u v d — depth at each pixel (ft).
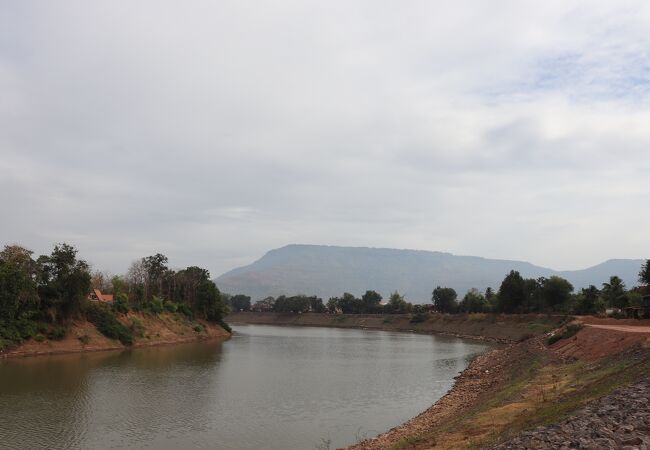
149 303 437.99
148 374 225.15
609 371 111.65
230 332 533.96
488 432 87.97
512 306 497.87
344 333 593.83
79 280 320.50
